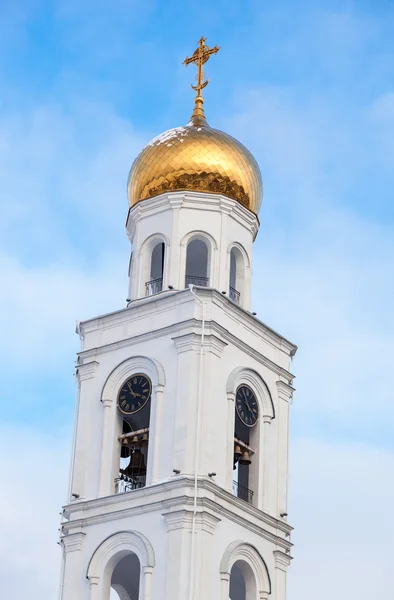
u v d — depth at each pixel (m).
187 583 68.19
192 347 73.38
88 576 71.38
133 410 74.44
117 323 76.75
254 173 80.25
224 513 70.94
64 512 73.38
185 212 78.19
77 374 76.94
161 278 78.69
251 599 71.81
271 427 76.19
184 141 79.19
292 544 74.44
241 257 79.25
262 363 77.00
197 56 84.50
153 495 70.94
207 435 71.69
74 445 75.25
